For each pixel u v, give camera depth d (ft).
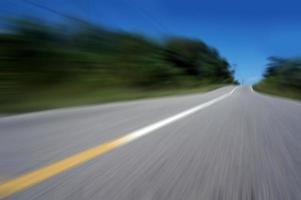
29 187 6.51
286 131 15.28
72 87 53.16
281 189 6.76
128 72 91.71
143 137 12.85
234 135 13.80
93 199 5.96
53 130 14.33
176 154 9.89
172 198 6.13
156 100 43.88
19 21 50.72
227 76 363.15
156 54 131.75
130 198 6.07
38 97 38.52
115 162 8.70
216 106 31.45
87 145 10.91
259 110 27.55
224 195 6.36
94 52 79.41
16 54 48.34
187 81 155.22
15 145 10.73
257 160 9.29
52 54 56.49
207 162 8.95
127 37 108.17
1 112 25.21
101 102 39.37
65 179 7.09
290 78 120.57
